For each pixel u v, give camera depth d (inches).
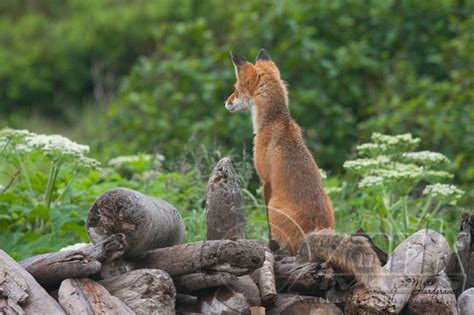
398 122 685.3
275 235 395.2
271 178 412.2
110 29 1258.0
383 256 348.5
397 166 499.5
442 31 815.7
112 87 1218.6
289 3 796.6
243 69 440.8
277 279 341.4
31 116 1187.3
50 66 1235.9
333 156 719.7
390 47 815.7
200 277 323.6
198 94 769.6
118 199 316.5
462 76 721.0
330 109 738.8
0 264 304.7
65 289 304.7
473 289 357.7
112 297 307.0
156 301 309.6
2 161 539.5
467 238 374.3
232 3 1200.8
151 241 328.8
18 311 295.1
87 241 431.8
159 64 831.1
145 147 736.3
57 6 1379.2
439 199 464.1
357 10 823.7
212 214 339.6
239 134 706.2
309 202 394.3
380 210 494.3
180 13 1232.8
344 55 766.5
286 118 423.2
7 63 1218.0
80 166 458.0
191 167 545.0
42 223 452.4
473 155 655.8
